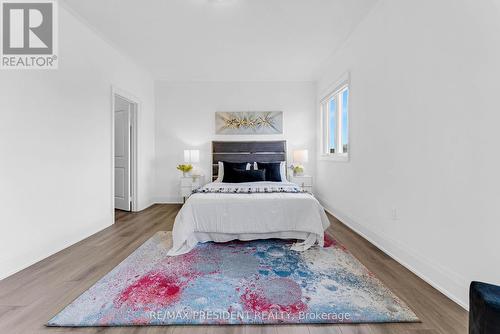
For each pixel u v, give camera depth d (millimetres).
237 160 5117
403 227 2211
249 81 5156
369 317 1495
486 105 1444
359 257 2393
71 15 2758
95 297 1706
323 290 1797
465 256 1587
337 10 2727
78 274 2045
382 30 2531
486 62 1440
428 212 1899
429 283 1881
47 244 2422
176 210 4520
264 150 5117
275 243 2781
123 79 3898
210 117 5188
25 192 2203
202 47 3623
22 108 2189
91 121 3104
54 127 2525
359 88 3062
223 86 5184
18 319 1482
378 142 2627
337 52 3779
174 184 5191
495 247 1404
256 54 3854
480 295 1134
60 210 2592
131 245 2725
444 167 1745
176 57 3984
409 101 2117
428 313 1540
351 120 3301
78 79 2875
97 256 2426
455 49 1648
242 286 1855
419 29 1987
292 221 2719
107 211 3434
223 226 2686
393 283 1898
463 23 1587
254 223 2699
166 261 2307
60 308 1588
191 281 1932
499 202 1384
